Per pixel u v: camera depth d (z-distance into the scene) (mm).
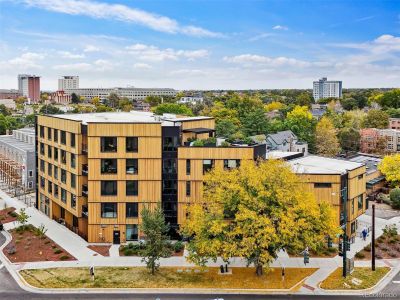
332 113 197375
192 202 63156
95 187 62562
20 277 50562
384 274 52281
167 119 74375
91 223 63031
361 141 147125
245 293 46844
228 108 196125
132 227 63469
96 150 62062
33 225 71500
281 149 127438
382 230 69312
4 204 83938
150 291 47094
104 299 45062
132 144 62406
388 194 90562
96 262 55531
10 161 103562
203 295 46312
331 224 50344
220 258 56594
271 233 45438
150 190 62938
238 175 51688
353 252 59719
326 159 77688
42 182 79250
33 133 114000
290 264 55188
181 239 63375
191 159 62719
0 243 63094
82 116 78875
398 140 144625
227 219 50438
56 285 48188
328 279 50469
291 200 49375
